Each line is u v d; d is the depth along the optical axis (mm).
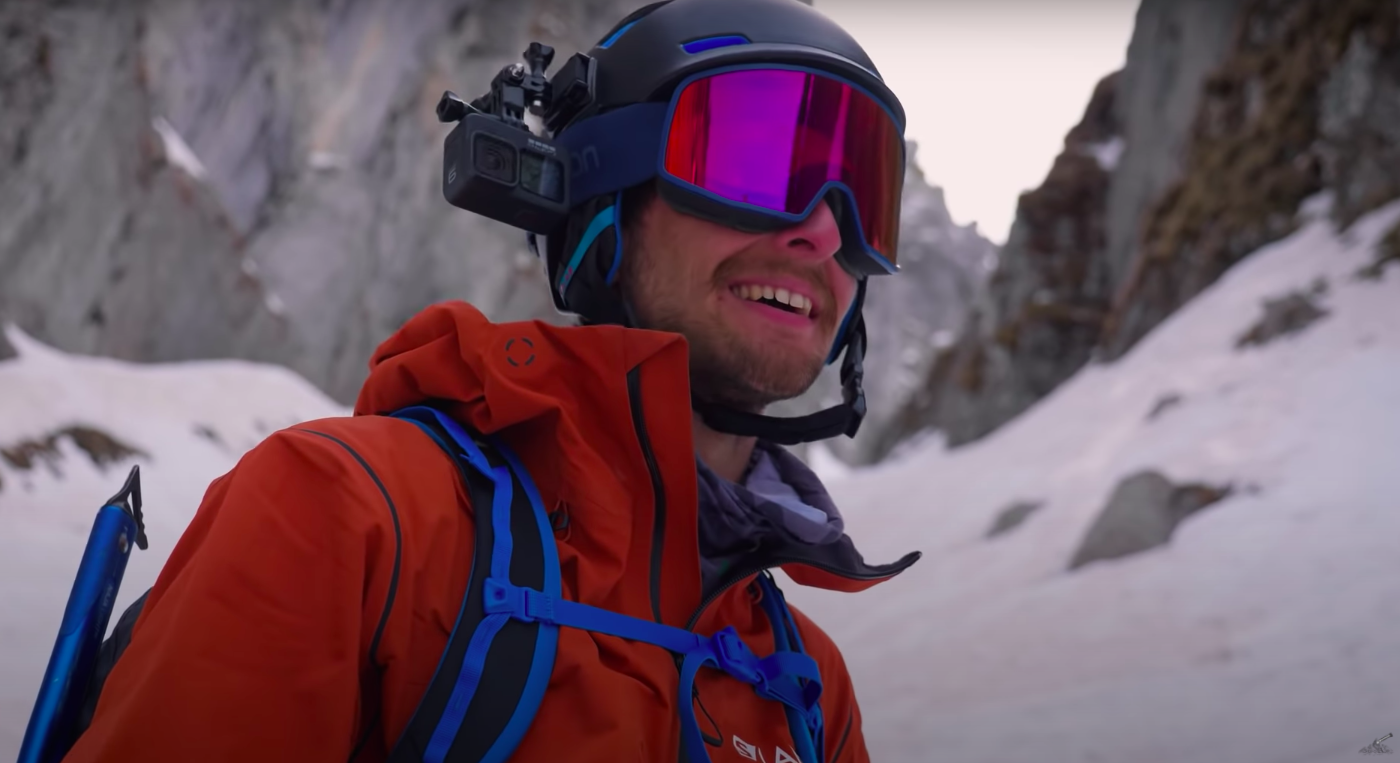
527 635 694
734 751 828
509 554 720
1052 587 9109
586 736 686
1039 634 7688
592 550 781
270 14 34250
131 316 21906
